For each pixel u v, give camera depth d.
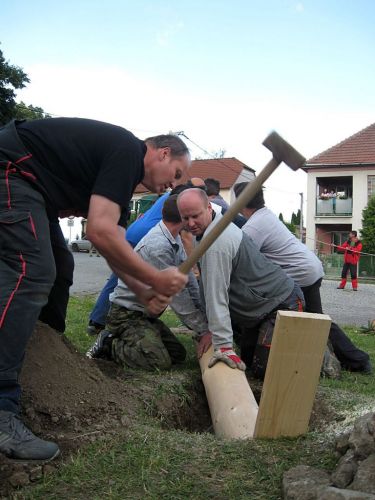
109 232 2.38
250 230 5.03
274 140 2.17
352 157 32.19
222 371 3.79
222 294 3.93
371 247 28.91
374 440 2.24
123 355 4.29
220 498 2.29
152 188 2.87
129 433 2.86
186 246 4.47
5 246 2.49
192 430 3.85
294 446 2.71
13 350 2.47
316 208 32.97
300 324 2.70
